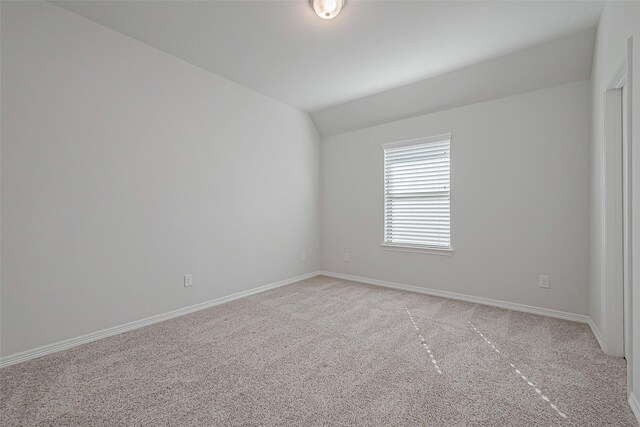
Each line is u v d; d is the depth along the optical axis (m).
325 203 4.78
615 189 2.06
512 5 2.15
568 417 1.47
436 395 1.65
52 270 2.16
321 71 3.22
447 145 3.58
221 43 2.68
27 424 1.43
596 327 2.45
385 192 4.12
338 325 2.68
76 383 1.77
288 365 1.98
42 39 2.10
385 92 3.74
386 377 1.83
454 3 2.14
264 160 3.86
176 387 1.73
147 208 2.70
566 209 2.83
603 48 2.15
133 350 2.19
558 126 2.86
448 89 3.38
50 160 2.14
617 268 2.07
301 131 4.45
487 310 3.09
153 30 2.48
